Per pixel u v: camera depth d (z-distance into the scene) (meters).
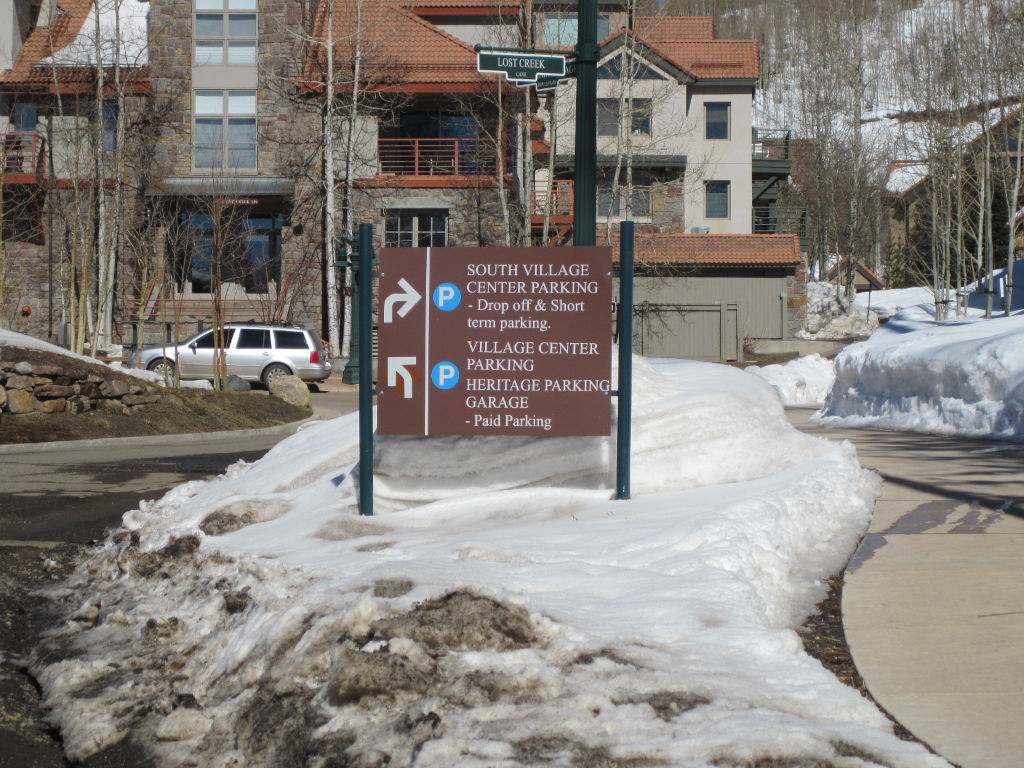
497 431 7.22
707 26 49.88
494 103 36.44
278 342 29.53
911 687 4.09
